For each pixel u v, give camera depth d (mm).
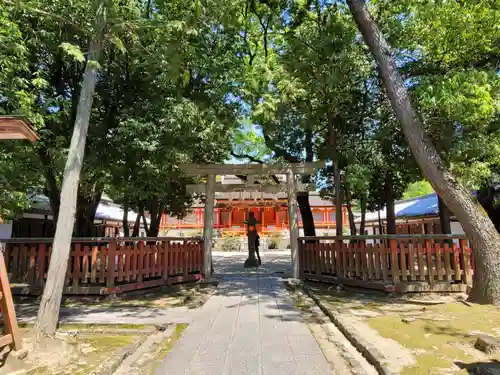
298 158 13359
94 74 5742
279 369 4168
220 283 10906
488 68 8867
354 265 9289
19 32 6477
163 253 10117
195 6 6895
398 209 22344
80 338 5422
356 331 5309
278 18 11969
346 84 10000
